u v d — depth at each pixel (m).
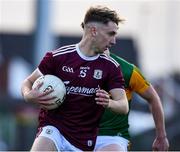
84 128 15.69
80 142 15.68
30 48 58.22
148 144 33.75
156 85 44.12
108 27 15.45
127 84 17.52
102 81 15.66
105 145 17.09
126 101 15.55
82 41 15.72
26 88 15.66
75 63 15.62
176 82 46.22
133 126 37.03
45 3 49.94
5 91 46.53
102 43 15.51
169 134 33.91
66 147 15.66
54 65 15.70
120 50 55.22
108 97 14.94
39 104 15.34
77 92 15.58
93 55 15.66
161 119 17.92
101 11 15.47
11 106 35.66
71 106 15.62
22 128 34.50
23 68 48.72
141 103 40.31
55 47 57.47
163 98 42.81
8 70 47.47
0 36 59.03
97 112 15.73
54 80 15.38
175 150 33.72
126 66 17.47
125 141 17.47
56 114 15.71
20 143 34.22
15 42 58.69
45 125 15.77
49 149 15.41
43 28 49.91
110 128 17.23
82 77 15.57
